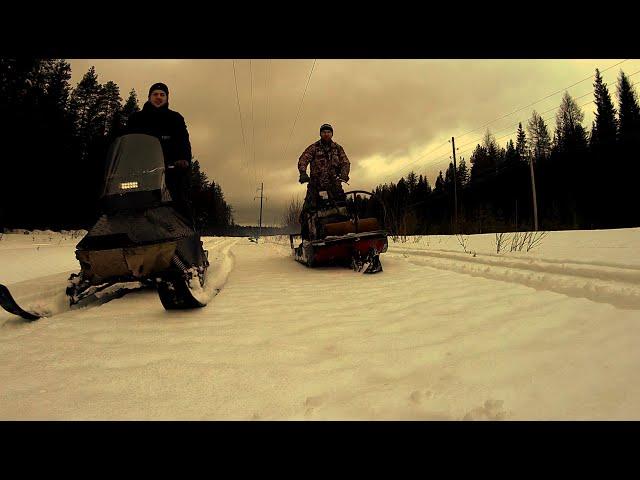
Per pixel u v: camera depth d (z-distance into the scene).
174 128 4.01
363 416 1.22
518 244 6.60
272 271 5.29
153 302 3.19
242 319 2.51
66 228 24.27
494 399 1.31
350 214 5.77
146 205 2.82
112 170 2.95
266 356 1.79
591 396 1.32
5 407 1.30
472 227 19.67
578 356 1.66
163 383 1.50
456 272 4.44
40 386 1.48
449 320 2.32
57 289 3.10
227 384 1.48
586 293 2.94
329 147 6.17
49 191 21.89
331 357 1.76
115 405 1.31
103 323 2.46
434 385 1.43
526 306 2.57
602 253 4.66
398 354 1.77
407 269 4.88
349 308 2.77
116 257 2.61
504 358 1.67
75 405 1.32
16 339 2.12
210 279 3.73
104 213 2.85
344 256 5.29
